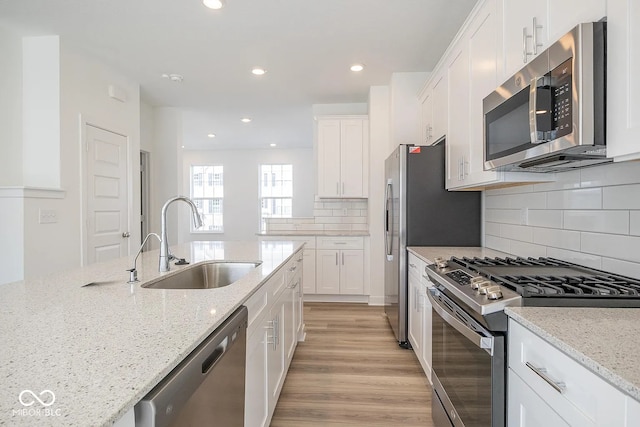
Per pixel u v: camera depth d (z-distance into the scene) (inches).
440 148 110.0
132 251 153.9
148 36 115.0
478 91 80.0
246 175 331.3
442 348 67.9
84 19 104.9
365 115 176.6
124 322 38.4
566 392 32.9
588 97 41.8
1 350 30.8
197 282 81.3
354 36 116.0
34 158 116.6
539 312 42.3
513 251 90.0
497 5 70.0
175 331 35.7
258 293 59.8
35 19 104.7
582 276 54.4
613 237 56.6
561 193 70.1
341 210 195.3
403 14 102.8
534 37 56.1
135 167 156.3
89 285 57.1
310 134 269.7
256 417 58.5
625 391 25.9
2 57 111.4
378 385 91.7
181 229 199.9
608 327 36.7
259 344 60.6
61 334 34.8
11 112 114.3
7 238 103.2
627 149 38.0
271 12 101.1
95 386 24.6
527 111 54.4
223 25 108.4
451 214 110.6
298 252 112.0
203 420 35.3
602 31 41.7
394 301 122.3
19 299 48.1
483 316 45.2
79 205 124.7
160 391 26.7
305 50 126.0
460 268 68.8
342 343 120.2
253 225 330.0
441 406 68.3
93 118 131.6
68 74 120.3
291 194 329.1
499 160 63.6
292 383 92.7
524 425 40.8
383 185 164.6
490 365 45.6
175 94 174.4
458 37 91.5
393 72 147.3
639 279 51.6
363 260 173.2
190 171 337.1
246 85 161.9
